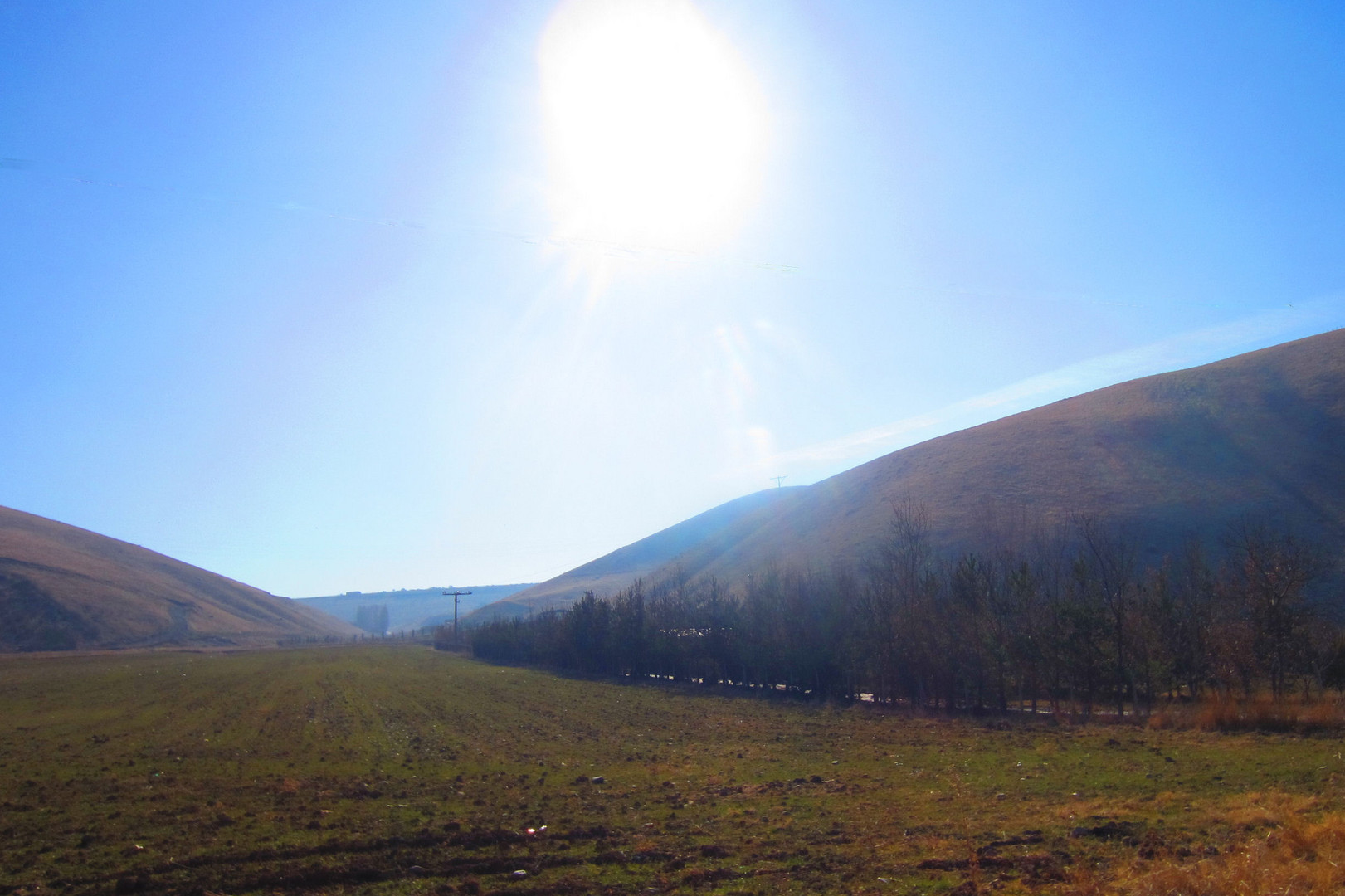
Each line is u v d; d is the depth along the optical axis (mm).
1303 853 9961
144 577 147750
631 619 62406
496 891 10297
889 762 20000
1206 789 14836
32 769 20297
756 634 47438
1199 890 8812
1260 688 27859
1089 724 26500
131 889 10602
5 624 105438
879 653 37500
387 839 12758
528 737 26250
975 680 33031
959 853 11180
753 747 23438
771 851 11695
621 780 18156
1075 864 10484
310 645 126875
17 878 11125
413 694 43031
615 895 10039
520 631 83625
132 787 17641
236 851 12156
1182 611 32375
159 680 52594
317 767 20297
